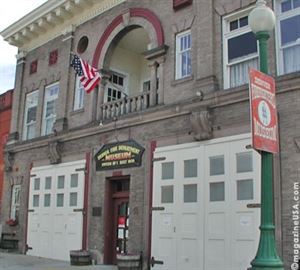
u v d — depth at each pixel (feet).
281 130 39.88
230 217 42.52
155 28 54.95
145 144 52.39
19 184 73.15
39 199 67.56
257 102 26.17
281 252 38.09
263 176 26.08
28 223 68.69
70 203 61.36
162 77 52.70
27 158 72.43
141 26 57.67
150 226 49.62
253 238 40.34
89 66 58.65
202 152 46.16
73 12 68.54
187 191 46.88
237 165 42.96
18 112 77.05
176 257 46.34
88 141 60.70
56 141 65.10
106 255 55.01
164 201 48.85
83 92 65.10
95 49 63.93
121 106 57.67
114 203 56.70
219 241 42.98
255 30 27.71
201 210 45.09
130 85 66.59
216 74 47.34
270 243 25.04
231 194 42.80
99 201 57.06
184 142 48.19
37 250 65.51
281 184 39.09
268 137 26.40
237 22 47.62
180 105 48.62
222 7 48.29
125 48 66.08
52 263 56.39
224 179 43.73
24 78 78.18
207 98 46.06
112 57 64.13
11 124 77.87
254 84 26.22
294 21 42.60
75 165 61.82
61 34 71.46
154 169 50.62
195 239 45.06
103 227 55.72
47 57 73.51
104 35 62.95
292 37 42.47
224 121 44.80
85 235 57.77
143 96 55.06
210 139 45.73
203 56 48.52
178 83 50.67
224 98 44.68
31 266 53.06
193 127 47.01
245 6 46.19
